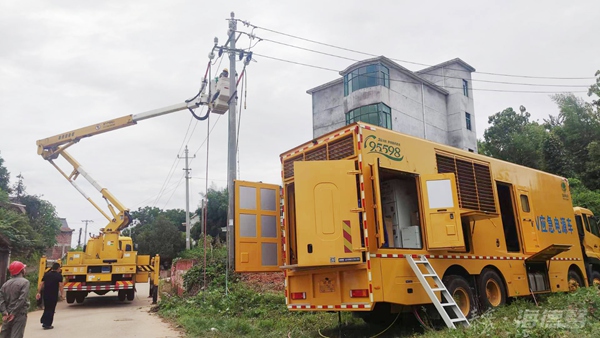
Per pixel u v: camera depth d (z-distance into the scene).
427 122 35.28
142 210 60.97
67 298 18.19
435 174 8.55
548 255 10.89
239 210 9.51
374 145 8.10
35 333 10.25
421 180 8.61
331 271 8.03
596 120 31.36
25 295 7.34
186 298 14.71
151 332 9.93
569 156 32.25
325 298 8.05
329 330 9.18
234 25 16.67
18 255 22.89
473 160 10.08
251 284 14.35
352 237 7.61
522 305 9.58
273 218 10.00
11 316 7.13
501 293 9.84
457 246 8.15
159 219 47.88
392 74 33.03
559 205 12.91
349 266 7.70
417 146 8.88
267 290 13.73
